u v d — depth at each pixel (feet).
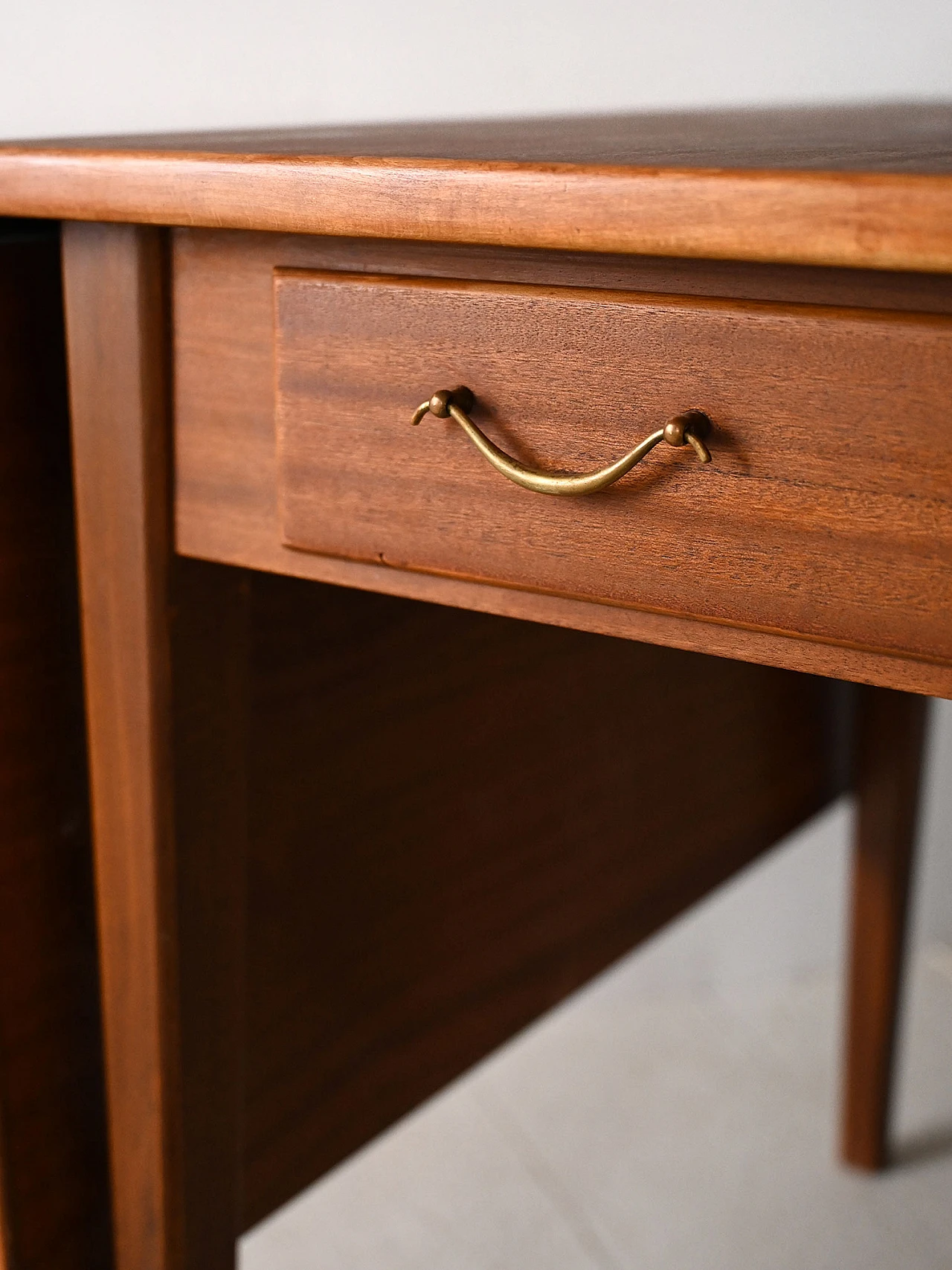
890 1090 3.74
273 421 1.60
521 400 1.40
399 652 2.17
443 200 1.30
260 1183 2.20
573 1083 4.17
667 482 1.34
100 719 1.87
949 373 1.17
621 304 1.32
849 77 3.53
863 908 3.67
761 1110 4.05
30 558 1.87
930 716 3.59
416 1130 3.96
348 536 1.56
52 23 4.08
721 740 3.08
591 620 1.45
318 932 2.16
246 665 1.90
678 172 1.18
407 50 3.87
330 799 2.12
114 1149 2.09
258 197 1.42
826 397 1.23
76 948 2.10
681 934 4.67
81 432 1.75
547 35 3.75
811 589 1.28
